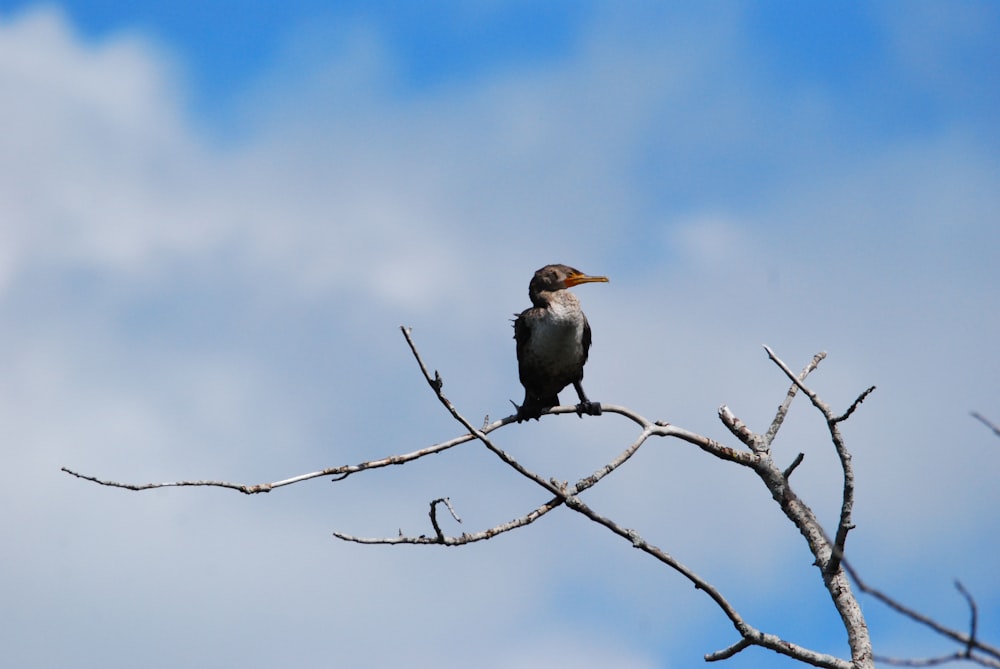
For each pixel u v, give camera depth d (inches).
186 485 462.3
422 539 450.9
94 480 445.7
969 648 275.4
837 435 466.6
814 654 470.3
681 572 473.1
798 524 524.1
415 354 444.8
